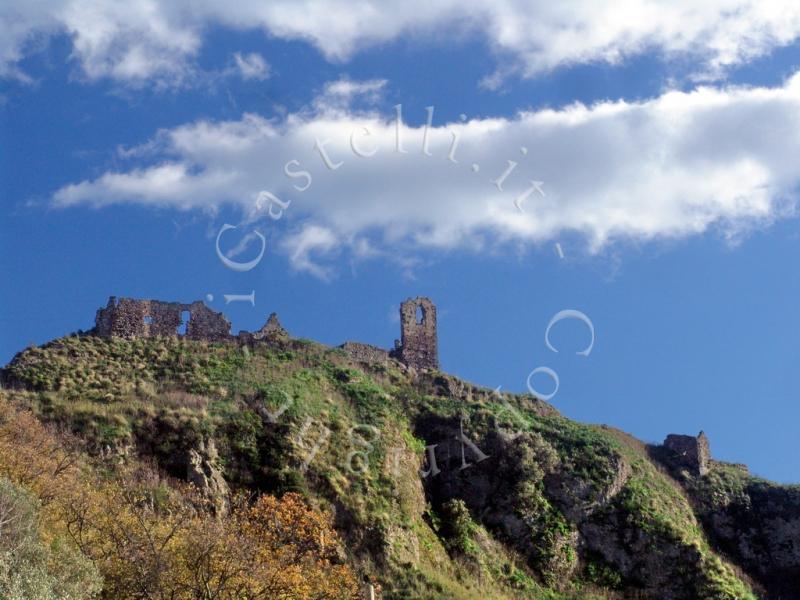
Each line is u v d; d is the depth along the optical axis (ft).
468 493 256.73
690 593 244.63
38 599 148.36
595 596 240.53
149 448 230.89
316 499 226.79
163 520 190.19
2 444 203.00
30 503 172.45
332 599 189.88
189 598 166.61
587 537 253.65
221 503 218.38
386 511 230.48
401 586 212.64
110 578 166.50
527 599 231.91
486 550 240.94
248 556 177.27
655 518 257.75
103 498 191.72
